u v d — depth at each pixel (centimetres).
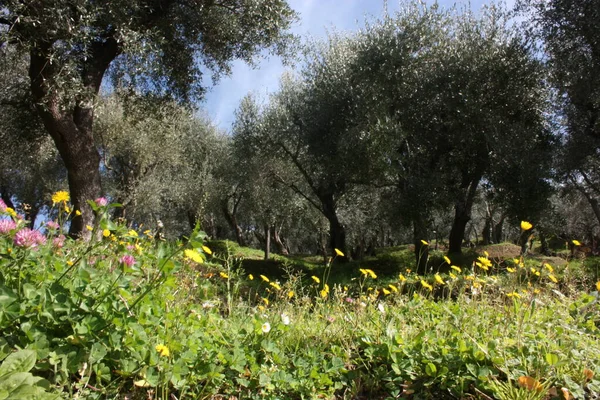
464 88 1211
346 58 1420
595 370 199
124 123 1659
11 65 1023
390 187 1516
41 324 166
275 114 1628
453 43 1310
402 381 211
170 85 1074
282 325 233
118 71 1056
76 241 297
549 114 1284
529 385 180
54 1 666
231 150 1884
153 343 188
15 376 130
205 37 1005
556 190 1233
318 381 203
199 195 2114
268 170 1742
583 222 1778
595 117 1173
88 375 165
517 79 1220
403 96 1295
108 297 180
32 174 1867
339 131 1341
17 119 1059
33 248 185
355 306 290
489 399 188
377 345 227
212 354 195
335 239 1634
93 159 846
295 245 3469
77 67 820
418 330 251
